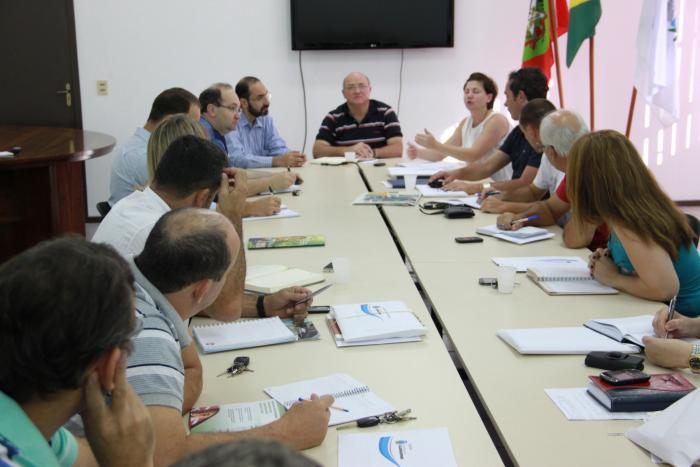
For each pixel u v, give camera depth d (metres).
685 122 6.03
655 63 4.66
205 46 5.93
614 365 1.68
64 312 0.89
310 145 6.14
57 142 4.54
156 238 1.38
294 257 2.62
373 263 2.54
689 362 1.66
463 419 1.48
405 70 6.04
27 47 5.88
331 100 6.07
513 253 2.67
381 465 1.32
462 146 4.92
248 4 5.88
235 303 1.89
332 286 2.29
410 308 2.09
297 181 4.07
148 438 1.09
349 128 5.16
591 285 2.28
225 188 2.05
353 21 5.86
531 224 3.08
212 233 1.38
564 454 1.34
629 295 2.21
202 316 2.06
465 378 2.39
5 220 4.17
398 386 1.62
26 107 5.98
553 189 3.45
